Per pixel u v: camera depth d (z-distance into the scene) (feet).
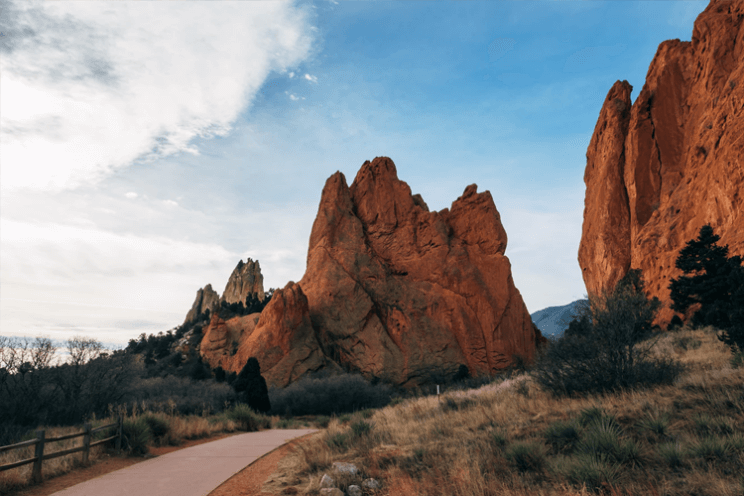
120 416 39.88
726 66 176.86
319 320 257.34
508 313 279.08
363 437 36.50
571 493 18.61
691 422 25.36
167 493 25.14
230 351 266.98
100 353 90.17
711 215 146.00
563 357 40.73
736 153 134.62
